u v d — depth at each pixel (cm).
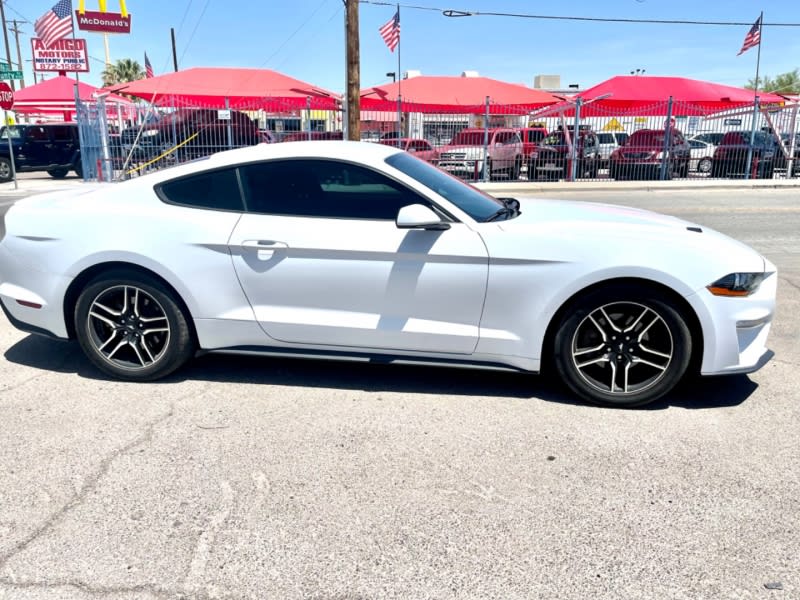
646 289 352
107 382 408
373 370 426
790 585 229
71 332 414
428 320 372
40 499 281
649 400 365
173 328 394
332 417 359
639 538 255
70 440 332
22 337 496
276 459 314
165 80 2181
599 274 350
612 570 238
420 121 2230
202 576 235
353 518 268
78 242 392
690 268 346
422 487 291
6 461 312
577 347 368
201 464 310
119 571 238
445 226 361
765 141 2120
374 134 2270
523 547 250
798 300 604
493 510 273
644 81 2408
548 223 374
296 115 2080
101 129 1930
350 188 379
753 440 332
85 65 2619
